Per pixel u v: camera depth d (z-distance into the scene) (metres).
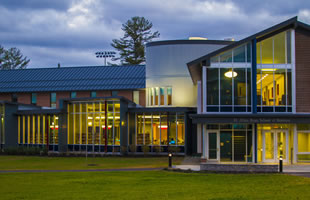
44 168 29.19
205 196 16.69
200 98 35.03
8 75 59.62
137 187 19.33
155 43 45.75
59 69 58.47
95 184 20.48
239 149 30.16
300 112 29.95
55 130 42.56
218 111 29.83
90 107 41.16
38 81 56.62
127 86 51.34
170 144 39.56
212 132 30.50
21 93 56.31
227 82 29.92
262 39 30.12
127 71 54.34
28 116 45.69
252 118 29.08
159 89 45.25
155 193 17.61
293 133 30.11
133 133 41.00
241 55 30.03
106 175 24.02
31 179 22.75
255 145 29.88
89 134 41.03
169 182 20.69
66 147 41.84
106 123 40.03
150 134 40.44
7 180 22.44
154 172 25.19
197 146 38.59
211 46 44.12
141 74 53.09
